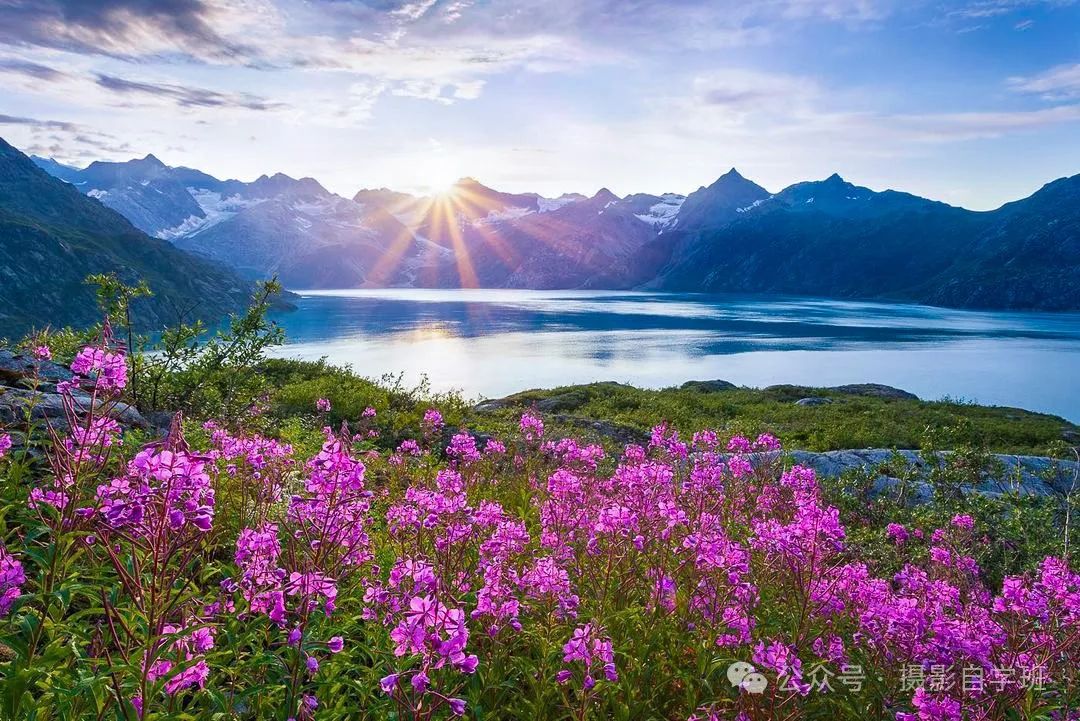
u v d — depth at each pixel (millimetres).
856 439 27219
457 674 4301
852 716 4758
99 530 3176
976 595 6684
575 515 6406
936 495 13148
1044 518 10891
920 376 96500
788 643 4906
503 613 4480
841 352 127500
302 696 3656
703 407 36000
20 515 4496
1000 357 124438
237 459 6105
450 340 134375
